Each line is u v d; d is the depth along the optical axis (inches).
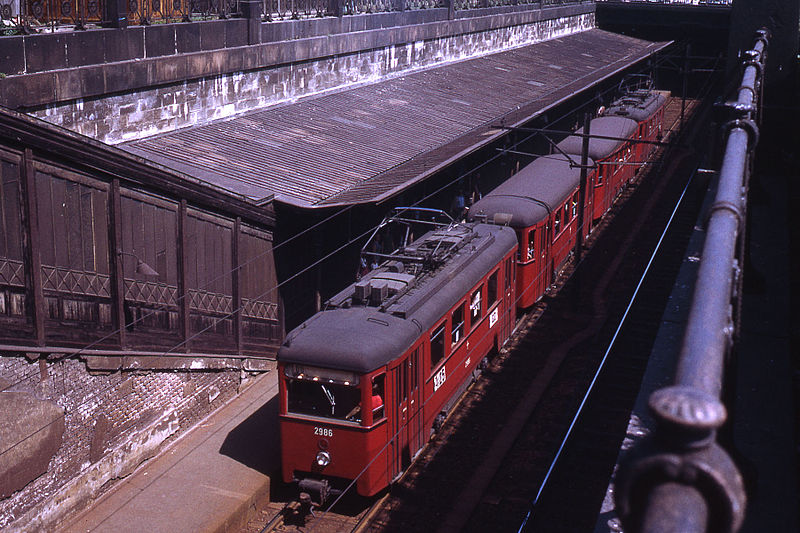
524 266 687.1
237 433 513.3
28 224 382.6
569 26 1672.0
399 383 447.8
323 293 672.4
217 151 613.0
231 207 522.9
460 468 488.1
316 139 707.4
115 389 441.1
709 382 93.8
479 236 618.5
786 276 471.8
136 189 447.2
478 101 971.3
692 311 126.7
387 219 621.0
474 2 1196.5
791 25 694.5
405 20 978.7
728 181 217.8
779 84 704.4
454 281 535.5
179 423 503.8
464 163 929.5
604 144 951.0
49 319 399.2
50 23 527.8
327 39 804.0
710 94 1924.2
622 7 1860.2
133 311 455.2
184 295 494.6
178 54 603.5
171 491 443.2
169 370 485.7
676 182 1232.2
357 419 431.2
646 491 78.6
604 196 974.4
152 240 465.4
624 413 541.3
